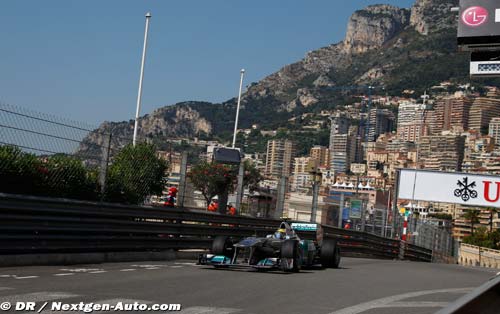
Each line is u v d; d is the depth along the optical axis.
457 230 161.00
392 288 12.32
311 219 24.34
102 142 15.45
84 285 10.12
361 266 18.92
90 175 15.38
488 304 4.71
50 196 14.50
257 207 23.23
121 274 12.09
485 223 156.75
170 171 18.38
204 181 20.73
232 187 22.03
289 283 12.05
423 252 35.69
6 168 13.53
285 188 23.47
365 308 9.21
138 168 17.23
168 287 10.40
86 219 14.27
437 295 11.41
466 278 16.62
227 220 19.86
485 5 22.89
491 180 39.22
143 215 16.16
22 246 12.66
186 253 17.83
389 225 33.50
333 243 17.05
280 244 14.77
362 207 28.73
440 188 40.09
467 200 39.66
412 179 40.62
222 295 9.79
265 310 8.57
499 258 93.56
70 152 14.29
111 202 16.44
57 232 13.51
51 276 11.12
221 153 21.08
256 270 14.59
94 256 14.45
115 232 15.16
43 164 14.28
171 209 17.25
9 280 10.26
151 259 16.36
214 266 14.85
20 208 12.62
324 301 9.76
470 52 23.34
